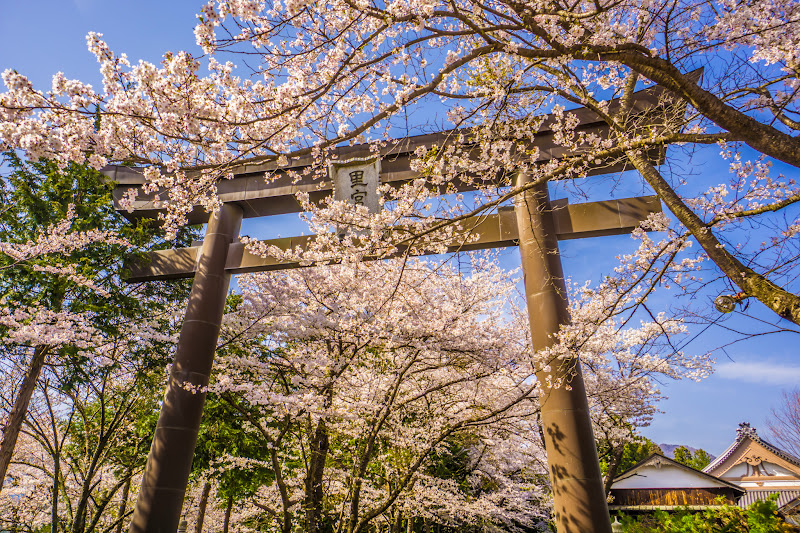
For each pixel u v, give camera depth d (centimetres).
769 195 533
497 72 488
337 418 1062
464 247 903
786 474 2506
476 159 750
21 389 1034
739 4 454
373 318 985
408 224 578
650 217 573
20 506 1445
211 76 428
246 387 944
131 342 1211
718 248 405
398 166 957
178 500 871
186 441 905
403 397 1057
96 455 1153
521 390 1026
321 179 1005
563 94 511
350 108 548
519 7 375
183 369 952
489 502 1386
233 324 1096
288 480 1304
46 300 1062
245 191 1061
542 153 877
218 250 1045
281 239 1026
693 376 1221
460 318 940
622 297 520
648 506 1834
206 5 362
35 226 1097
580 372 773
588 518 679
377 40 462
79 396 1265
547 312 804
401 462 1195
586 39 463
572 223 852
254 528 1547
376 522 1287
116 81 407
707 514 843
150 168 512
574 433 729
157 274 1131
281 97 459
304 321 1012
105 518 1552
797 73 433
